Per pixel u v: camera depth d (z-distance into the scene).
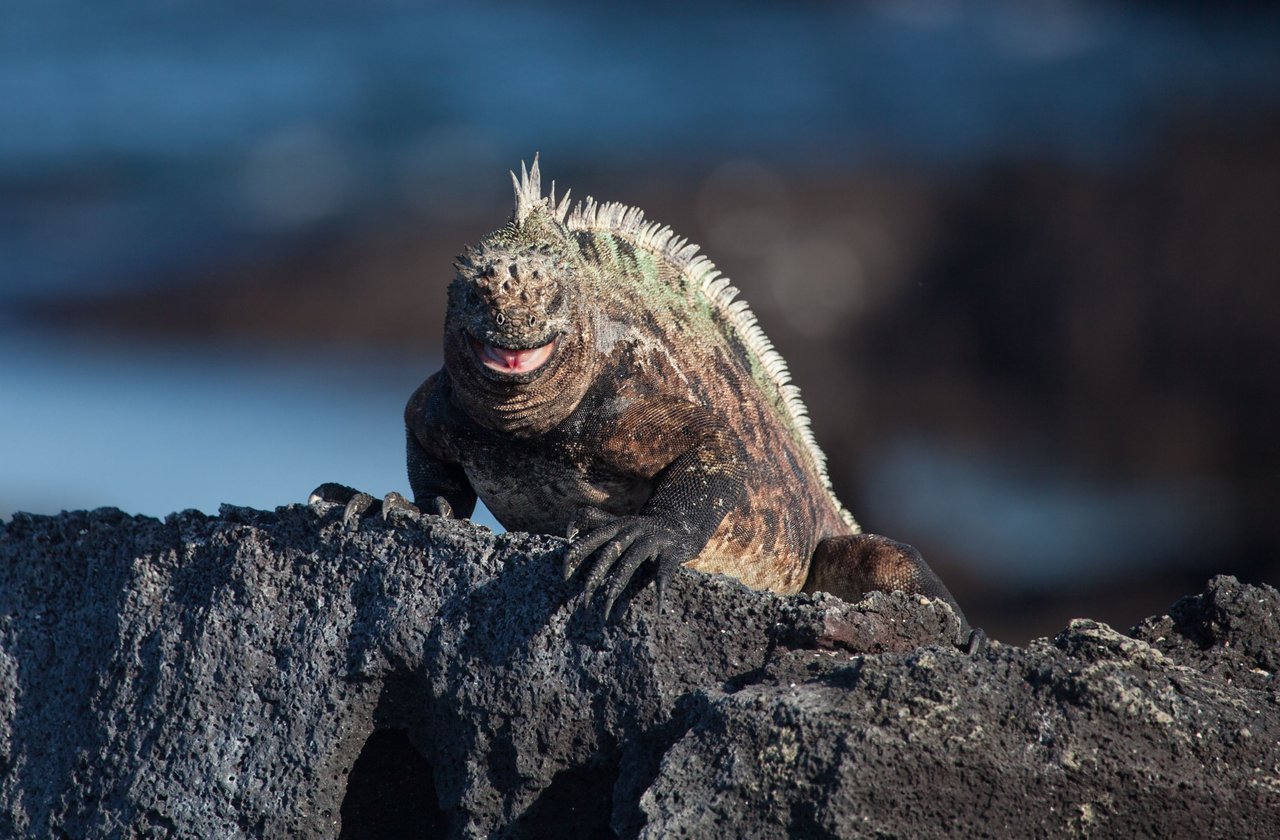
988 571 73.25
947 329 105.12
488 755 18.56
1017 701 16.39
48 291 111.56
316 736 19.25
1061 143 118.56
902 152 121.25
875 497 82.81
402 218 117.50
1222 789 16.23
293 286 110.19
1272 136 109.12
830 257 108.19
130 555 21.69
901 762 15.90
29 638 22.38
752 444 24.23
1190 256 101.56
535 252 20.39
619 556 18.48
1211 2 149.38
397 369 100.50
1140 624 19.33
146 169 130.50
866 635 18.16
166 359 101.12
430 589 19.11
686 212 114.00
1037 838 16.08
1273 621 18.94
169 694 20.25
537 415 21.20
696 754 16.61
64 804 20.88
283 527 20.23
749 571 24.02
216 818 19.42
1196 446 91.62
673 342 23.62
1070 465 90.50
